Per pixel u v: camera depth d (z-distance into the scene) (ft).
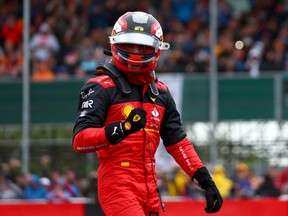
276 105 139.33
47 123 140.97
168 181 128.06
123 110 56.08
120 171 56.03
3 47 171.22
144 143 56.54
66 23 171.01
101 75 56.95
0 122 142.00
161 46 56.95
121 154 56.13
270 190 125.80
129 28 55.77
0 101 142.10
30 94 141.18
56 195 124.16
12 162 129.59
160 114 58.03
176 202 102.94
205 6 175.73
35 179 124.06
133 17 56.13
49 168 128.57
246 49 167.94
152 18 56.80
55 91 141.18
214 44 129.39
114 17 173.68
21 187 124.67
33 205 102.58
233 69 156.04
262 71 157.79
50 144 131.13
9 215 102.42
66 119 141.08
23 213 102.42
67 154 129.29
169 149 59.72
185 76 140.15
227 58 163.22
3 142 143.43
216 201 58.80
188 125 140.87
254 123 139.03
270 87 140.05
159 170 129.39
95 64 159.74
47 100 140.97
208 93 139.64
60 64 163.02
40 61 159.22
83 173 128.16
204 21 173.37
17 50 170.71
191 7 175.73
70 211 102.42
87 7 174.40
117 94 56.18
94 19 173.17
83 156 128.98
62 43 167.53
